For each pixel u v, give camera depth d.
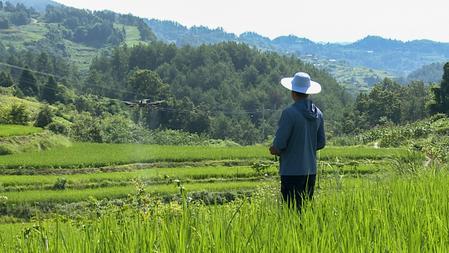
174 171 44.97
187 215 4.40
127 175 41.97
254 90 189.38
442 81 104.69
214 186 36.53
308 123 6.86
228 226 4.15
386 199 5.90
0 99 95.69
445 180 7.64
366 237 4.05
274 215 5.00
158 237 4.03
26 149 55.56
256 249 3.75
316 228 4.32
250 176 43.25
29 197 31.36
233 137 146.25
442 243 3.86
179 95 179.38
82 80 190.12
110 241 3.93
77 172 46.47
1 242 4.15
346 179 8.63
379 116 140.00
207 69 195.50
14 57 192.62
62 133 85.19
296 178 6.74
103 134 91.88
